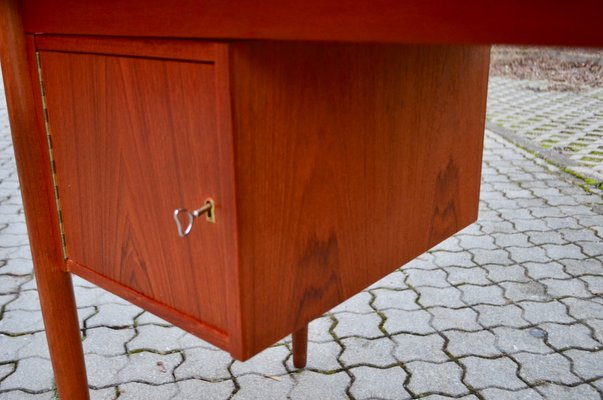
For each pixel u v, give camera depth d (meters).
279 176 0.71
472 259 2.44
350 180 0.82
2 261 2.38
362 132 0.82
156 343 1.82
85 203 0.91
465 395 1.59
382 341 1.84
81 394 1.13
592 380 1.65
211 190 0.70
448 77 0.98
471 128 1.09
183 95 0.69
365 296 2.13
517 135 4.40
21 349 1.78
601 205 3.05
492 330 1.91
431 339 1.86
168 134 0.73
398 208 0.95
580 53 8.20
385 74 0.84
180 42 0.66
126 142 0.79
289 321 0.79
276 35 0.57
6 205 3.00
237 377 1.66
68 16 0.78
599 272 2.32
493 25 0.46
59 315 1.05
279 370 1.69
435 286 2.21
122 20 0.71
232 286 0.70
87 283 2.21
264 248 0.71
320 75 0.72
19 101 0.89
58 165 0.92
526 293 2.15
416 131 0.94
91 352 1.77
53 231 0.98
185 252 0.77
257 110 0.65
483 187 3.34
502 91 6.15
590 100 5.61
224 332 0.76
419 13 0.49
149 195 0.79
